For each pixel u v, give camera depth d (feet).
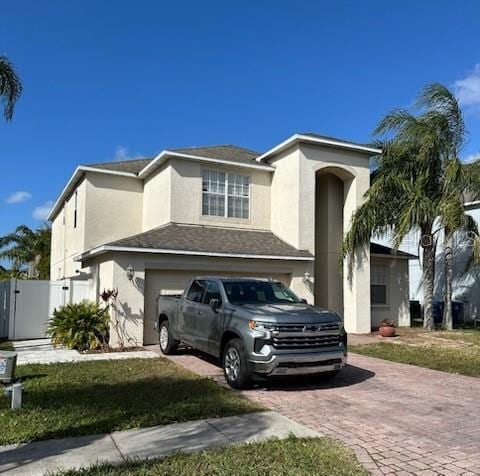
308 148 57.21
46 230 115.65
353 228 57.00
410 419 21.98
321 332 28.02
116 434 18.92
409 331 57.77
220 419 21.17
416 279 81.61
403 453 17.60
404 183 55.31
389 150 58.39
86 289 53.42
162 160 56.59
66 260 75.00
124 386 27.04
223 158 59.26
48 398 23.91
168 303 39.78
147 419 20.63
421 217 54.60
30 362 35.19
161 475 14.79
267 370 26.71
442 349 43.29
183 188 55.77
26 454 16.66
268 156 61.77
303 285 54.34
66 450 17.07
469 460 16.96
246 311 28.81
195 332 33.88
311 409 23.65
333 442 18.26
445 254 60.59
